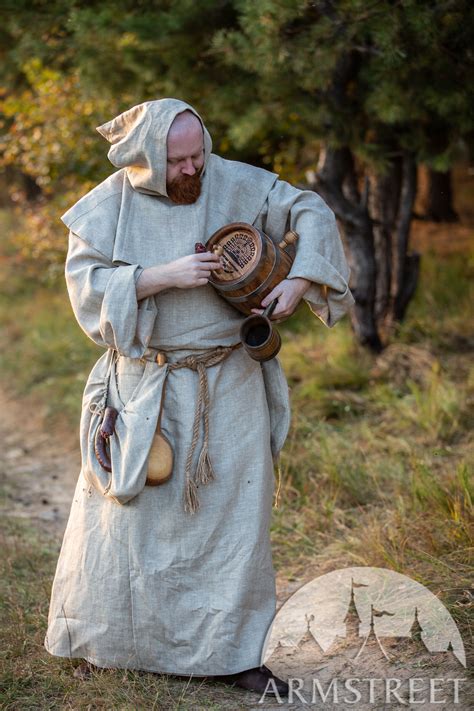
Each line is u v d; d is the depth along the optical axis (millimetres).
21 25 6441
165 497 3311
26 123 9398
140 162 3221
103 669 3428
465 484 4414
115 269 3244
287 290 3232
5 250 12344
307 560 4590
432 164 6219
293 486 5383
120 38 6258
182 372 3357
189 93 6297
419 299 8234
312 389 6691
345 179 7184
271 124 6305
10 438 7875
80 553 3416
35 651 3783
